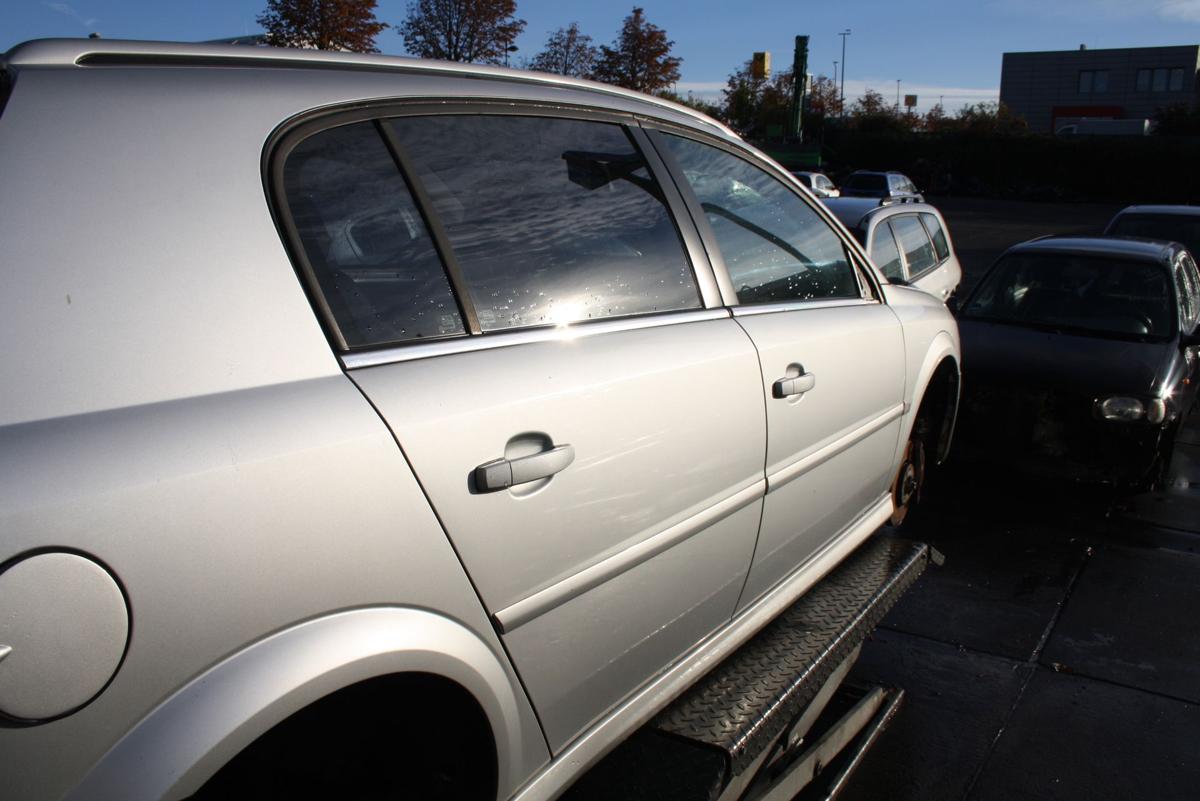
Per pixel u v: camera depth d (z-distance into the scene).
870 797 2.92
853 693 3.23
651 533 2.07
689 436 2.15
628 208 2.29
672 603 2.21
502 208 1.96
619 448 1.93
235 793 1.51
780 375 2.52
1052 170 45.28
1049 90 76.25
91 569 1.14
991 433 5.73
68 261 1.28
